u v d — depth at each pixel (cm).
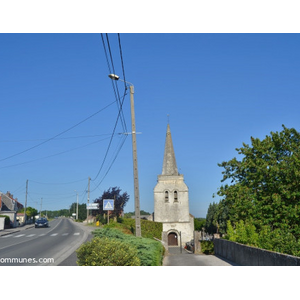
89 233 3684
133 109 2072
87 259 915
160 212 5491
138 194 1989
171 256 2186
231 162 2964
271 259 1200
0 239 3238
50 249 2092
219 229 4409
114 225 3052
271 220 2231
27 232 4347
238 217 2538
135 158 2023
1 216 5778
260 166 2525
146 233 3083
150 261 1084
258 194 2522
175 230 5419
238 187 2698
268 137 2692
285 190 2261
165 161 5781
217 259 1944
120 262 900
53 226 6138
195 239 2833
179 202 5509
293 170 2266
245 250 1540
